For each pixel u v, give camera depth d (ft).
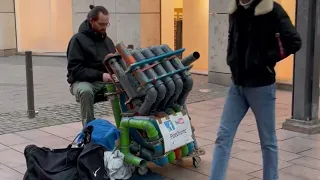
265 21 10.77
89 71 15.40
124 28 36.76
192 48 36.29
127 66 13.16
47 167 12.47
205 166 14.82
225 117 11.83
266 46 10.96
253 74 11.16
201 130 19.12
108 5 37.47
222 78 29.76
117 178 13.25
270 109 11.44
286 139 17.66
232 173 14.19
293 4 27.50
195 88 28.73
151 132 13.05
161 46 13.79
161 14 36.45
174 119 13.71
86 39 15.58
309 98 18.53
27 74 21.09
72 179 12.16
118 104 14.28
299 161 15.21
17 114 22.12
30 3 45.70
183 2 36.47
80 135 13.87
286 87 28.07
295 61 18.56
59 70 36.17
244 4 10.83
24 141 17.65
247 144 17.04
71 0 43.06
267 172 11.93
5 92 27.61
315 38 17.99
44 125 20.08
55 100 25.38
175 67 13.52
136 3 35.70
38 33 46.01
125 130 13.60
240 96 11.64
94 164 12.48
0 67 37.70
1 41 45.42
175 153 13.91
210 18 29.99
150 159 13.62
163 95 12.98
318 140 17.53
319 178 13.76
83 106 15.26
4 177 13.92
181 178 13.78
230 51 11.56
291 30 10.64
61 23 44.93
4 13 45.27
